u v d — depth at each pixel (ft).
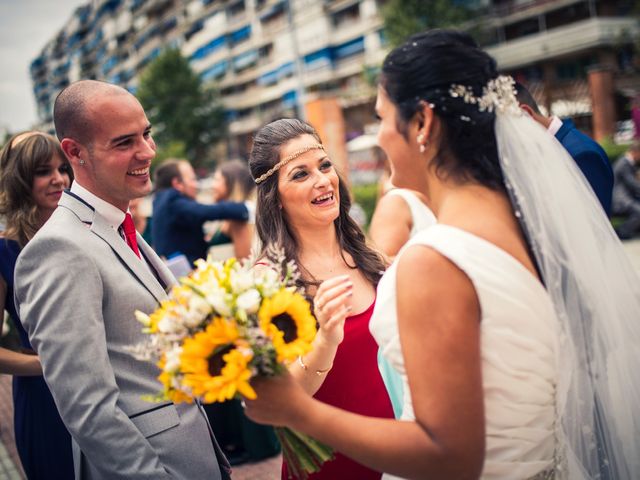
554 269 4.19
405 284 3.90
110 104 6.15
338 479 6.66
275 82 156.25
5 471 12.91
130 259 6.25
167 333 4.31
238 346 4.02
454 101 4.18
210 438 6.57
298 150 7.48
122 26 256.93
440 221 4.27
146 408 5.97
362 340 7.12
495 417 4.14
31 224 8.09
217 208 14.07
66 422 5.51
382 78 4.42
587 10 81.66
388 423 3.96
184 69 157.48
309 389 6.33
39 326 5.56
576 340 4.32
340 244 8.01
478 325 3.87
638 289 4.89
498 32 92.22
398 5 84.43
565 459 4.42
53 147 8.33
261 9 155.43
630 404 4.62
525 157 4.33
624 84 62.69
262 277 4.57
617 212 28.73
